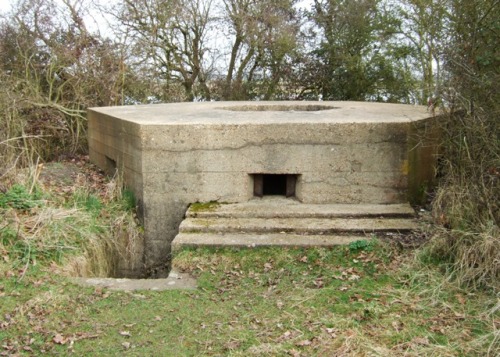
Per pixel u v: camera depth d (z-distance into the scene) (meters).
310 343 3.45
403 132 5.46
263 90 14.30
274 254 4.76
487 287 4.02
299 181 5.64
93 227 5.44
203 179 5.63
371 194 5.57
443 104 5.27
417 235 4.94
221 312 3.93
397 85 13.48
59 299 4.05
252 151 5.57
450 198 4.93
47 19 10.74
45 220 5.11
